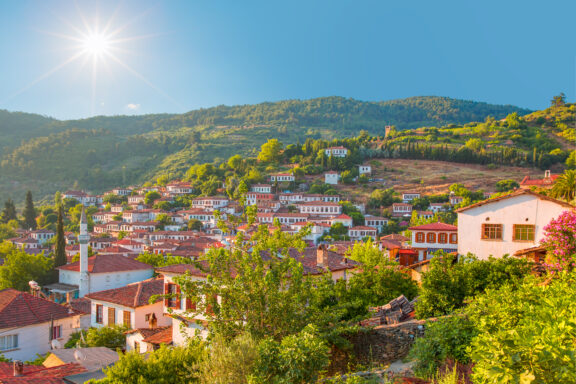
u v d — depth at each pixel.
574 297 11.88
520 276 20.30
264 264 19.48
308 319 18.20
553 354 7.53
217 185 185.12
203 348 17.17
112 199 199.75
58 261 69.50
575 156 192.12
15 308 32.91
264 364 13.53
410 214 147.38
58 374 20.77
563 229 20.95
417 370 14.22
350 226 134.38
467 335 14.16
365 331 17.94
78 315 36.47
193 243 104.38
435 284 20.09
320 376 15.92
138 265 60.94
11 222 154.12
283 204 162.75
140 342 29.25
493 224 30.88
